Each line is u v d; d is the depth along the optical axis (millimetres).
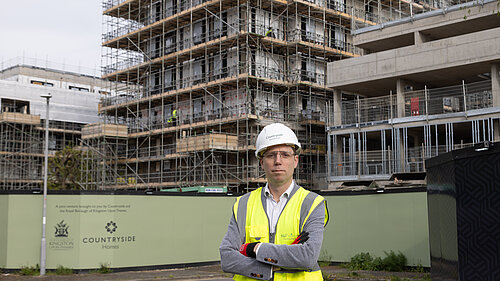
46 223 19984
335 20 46656
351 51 48062
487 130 31516
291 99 44094
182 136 44750
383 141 34594
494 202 4441
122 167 50406
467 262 4703
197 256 22156
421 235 18594
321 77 45344
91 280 17984
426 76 34969
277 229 3289
